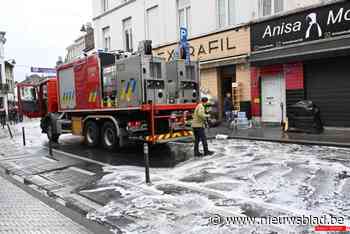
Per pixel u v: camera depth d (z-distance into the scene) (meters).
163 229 4.61
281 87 14.41
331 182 6.29
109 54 11.64
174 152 10.69
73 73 12.78
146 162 7.08
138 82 9.97
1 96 46.50
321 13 12.43
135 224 4.86
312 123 11.90
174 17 19.00
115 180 7.43
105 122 11.66
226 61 16.03
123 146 11.88
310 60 12.95
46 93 15.09
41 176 8.38
